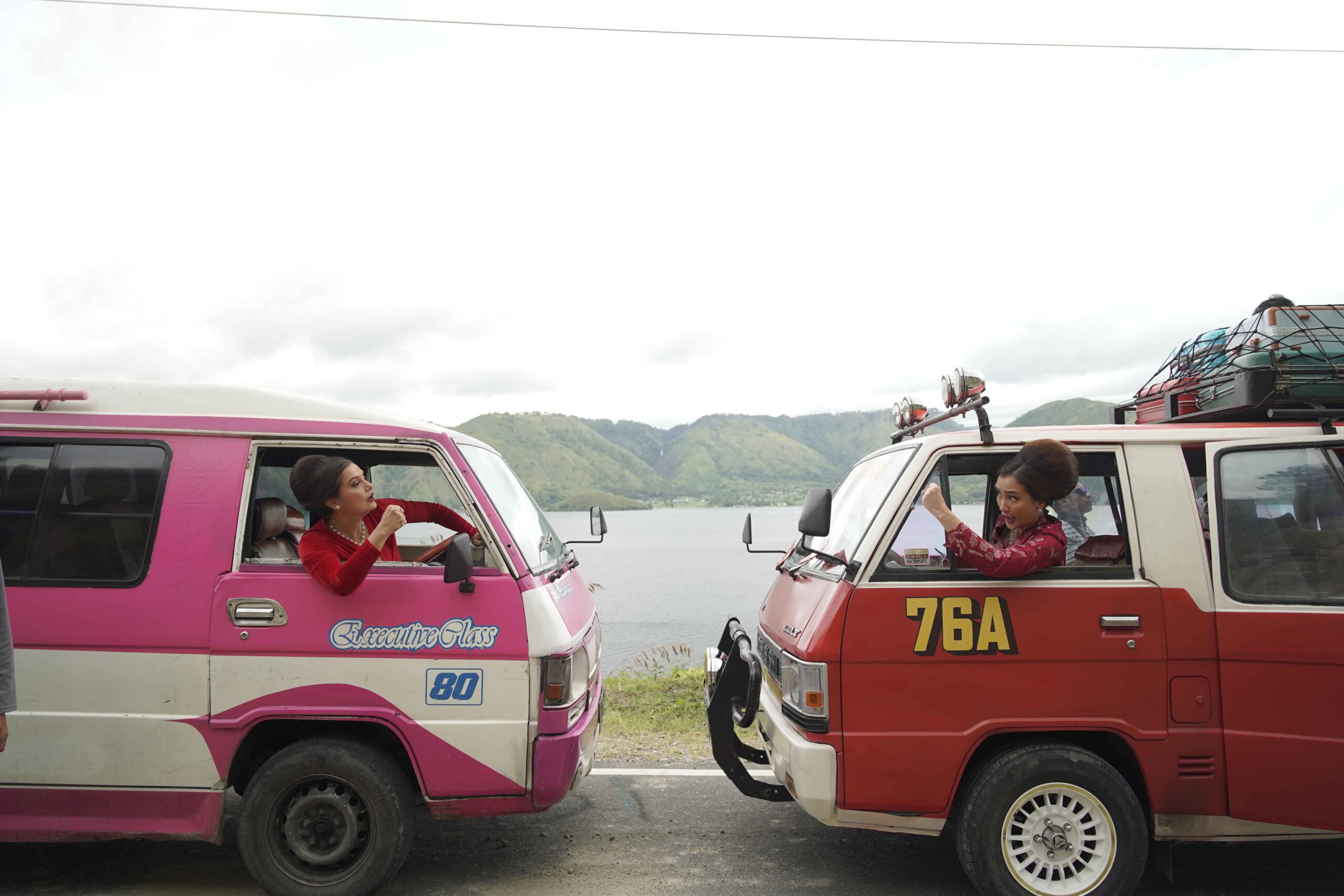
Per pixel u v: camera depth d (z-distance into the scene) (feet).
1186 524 12.69
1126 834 11.89
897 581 12.60
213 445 13.26
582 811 16.78
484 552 13.48
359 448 13.38
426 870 13.99
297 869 12.48
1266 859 14.48
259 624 12.58
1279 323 14.46
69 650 12.62
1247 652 12.23
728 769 14.48
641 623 157.28
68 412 13.37
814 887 13.37
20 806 12.60
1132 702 12.20
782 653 13.47
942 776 12.17
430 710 12.55
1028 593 12.39
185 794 12.49
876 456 16.28
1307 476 12.89
